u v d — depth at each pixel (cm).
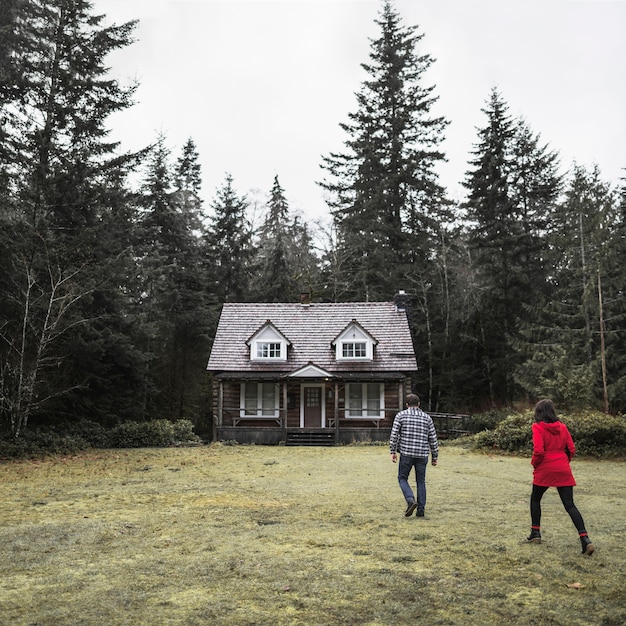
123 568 589
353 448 2280
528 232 3684
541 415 695
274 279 3972
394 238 3844
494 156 3709
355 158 4009
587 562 602
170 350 3738
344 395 2864
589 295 2861
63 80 2166
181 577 559
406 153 3956
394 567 589
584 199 3025
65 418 2381
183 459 1762
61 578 558
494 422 2605
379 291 3822
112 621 452
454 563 601
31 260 1903
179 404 3675
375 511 886
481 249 3762
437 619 457
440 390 3688
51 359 2059
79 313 2169
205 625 445
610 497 1020
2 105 2066
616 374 2994
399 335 2991
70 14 2245
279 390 2873
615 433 1708
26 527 783
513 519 818
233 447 2320
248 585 535
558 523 792
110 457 1802
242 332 3045
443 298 3884
